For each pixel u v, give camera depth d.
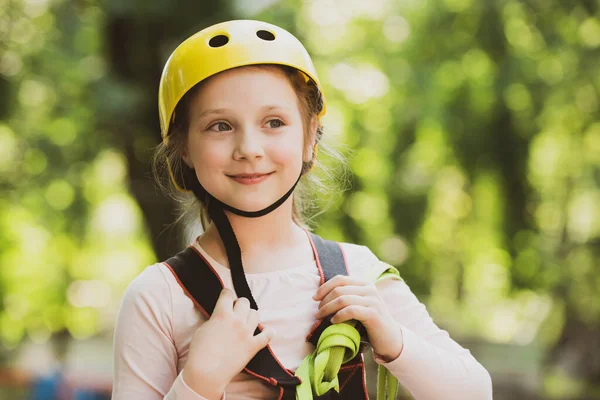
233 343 2.09
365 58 13.59
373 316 2.17
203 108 2.20
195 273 2.24
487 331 16.98
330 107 13.24
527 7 10.70
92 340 18.12
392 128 12.88
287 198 2.29
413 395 2.28
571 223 13.23
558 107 12.05
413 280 13.86
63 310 17.06
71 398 8.17
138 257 20.06
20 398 8.22
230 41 2.20
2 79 9.74
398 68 13.01
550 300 13.54
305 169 2.49
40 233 16.14
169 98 2.27
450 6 12.12
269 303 2.24
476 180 12.10
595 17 10.62
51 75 9.48
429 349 2.27
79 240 12.38
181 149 2.35
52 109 10.04
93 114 8.54
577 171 12.92
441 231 14.15
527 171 11.95
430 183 12.84
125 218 18.23
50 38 9.25
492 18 11.01
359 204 12.00
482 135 11.77
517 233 12.33
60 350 14.97
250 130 2.19
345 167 2.83
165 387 2.17
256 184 2.22
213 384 2.05
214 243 2.29
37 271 16.97
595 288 12.64
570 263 12.66
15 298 16.84
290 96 2.24
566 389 12.36
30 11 9.66
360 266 2.40
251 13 7.91
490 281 15.88
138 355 2.18
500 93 11.17
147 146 8.62
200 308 2.20
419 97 12.07
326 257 2.37
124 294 2.27
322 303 2.21
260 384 2.15
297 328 2.22
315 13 13.27
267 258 2.31
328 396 2.18
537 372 13.34
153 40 8.21
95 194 12.65
